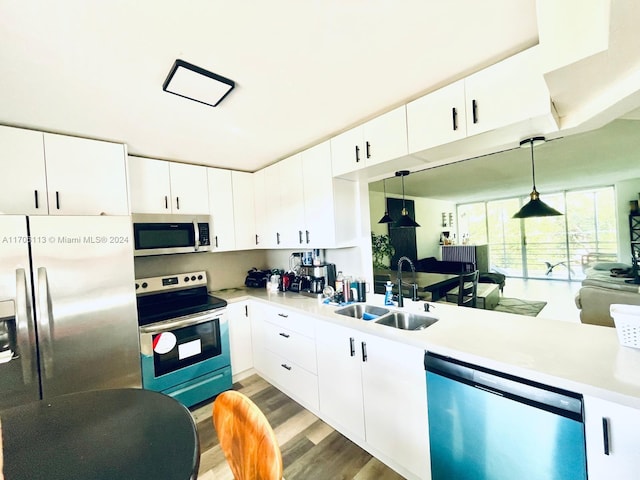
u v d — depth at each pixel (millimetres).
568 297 5172
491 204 7949
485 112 1378
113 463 768
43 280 1619
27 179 1795
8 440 875
